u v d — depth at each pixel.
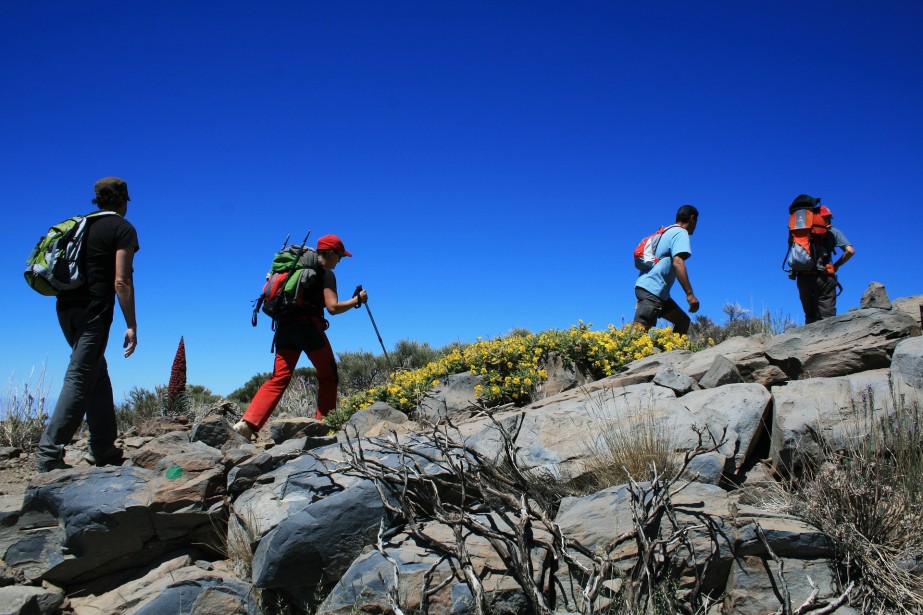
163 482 4.93
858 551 3.50
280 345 6.85
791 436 4.38
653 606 3.40
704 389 5.38
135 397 10.68
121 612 4.28
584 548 3.68
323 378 7.28
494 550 3.76
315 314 6.95
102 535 4.67
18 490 6.11
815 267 8.03
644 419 4.85
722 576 3.54
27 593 4.38
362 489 4.25
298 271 6.81
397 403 7.75
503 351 7.85
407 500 4.18
